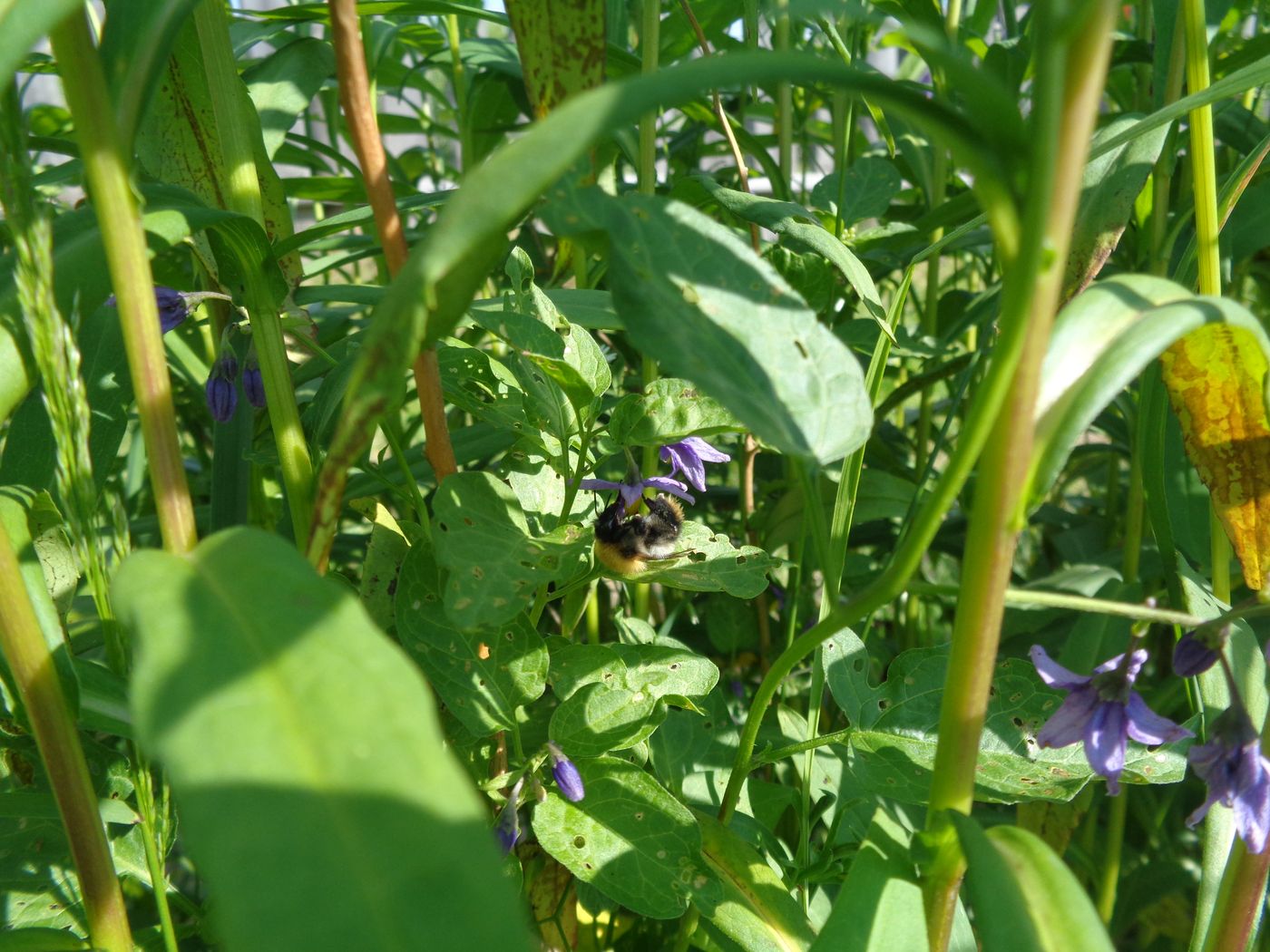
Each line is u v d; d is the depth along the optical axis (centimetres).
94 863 14
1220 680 18
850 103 27
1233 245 24
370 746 8
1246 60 27
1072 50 9
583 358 18
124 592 10
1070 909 10
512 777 17
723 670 29
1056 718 14
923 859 13
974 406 10
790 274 23
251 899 7
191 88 19
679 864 17
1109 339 11
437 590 17
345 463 11
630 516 18
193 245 20
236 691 9
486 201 9
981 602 11
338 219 20
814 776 22
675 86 9
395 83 40
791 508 28
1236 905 15
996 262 27
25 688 13
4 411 13
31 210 11
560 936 21
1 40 10
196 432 34
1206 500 24
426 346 12
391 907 7
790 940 16
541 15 18
